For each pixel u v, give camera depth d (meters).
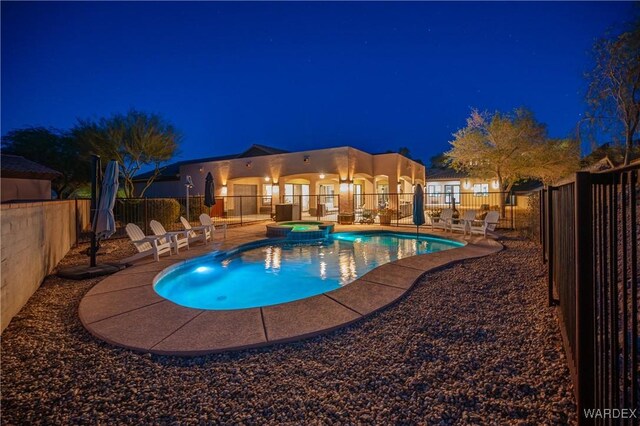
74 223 9.91
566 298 3.04
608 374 1.85
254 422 2.19
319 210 19.78
